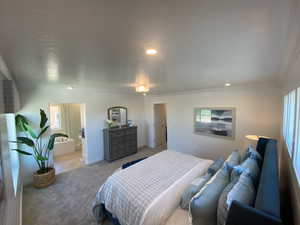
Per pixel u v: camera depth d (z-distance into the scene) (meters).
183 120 4.91
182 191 1.92
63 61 1.59
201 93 4.40
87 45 1.19
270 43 1.17
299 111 1.37
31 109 3.48
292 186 1.64
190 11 0.76
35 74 2.19
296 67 1.41
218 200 1.44
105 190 2.19
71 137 5.95
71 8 0.71
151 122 6.11
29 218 2.36
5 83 1.68
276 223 0.84
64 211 2.51
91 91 4.48
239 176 1.66
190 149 4.77
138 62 1.67
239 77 2.60
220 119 4.04
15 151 2.76
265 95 3.32
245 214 0.96
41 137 3.60
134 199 1.79
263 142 2.63
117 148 4.88
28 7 0.69
